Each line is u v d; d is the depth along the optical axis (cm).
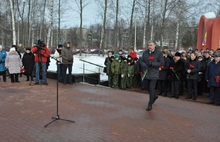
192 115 704
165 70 1084
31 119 627
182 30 2962
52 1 2105
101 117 655
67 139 502
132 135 532
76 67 1462
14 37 2281
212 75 918
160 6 2014
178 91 1049
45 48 1109
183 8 1778
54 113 682
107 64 1271
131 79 1310
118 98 891
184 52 1097
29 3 2866
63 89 1027
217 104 905
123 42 5025
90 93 964
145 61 725
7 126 574
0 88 1020
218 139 525
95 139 504
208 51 1162
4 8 3041
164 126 598
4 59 1178
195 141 509
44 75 1124
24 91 966
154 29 2278
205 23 1959
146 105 798
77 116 659
